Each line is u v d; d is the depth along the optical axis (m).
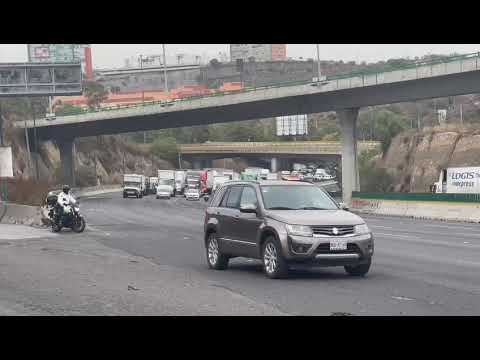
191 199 87.06
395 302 11.51
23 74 67.88
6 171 39.62
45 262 18.14
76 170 126.69
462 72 50.91
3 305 11.45
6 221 36.59
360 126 143.00
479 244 23.03
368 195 52.12
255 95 68.12
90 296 12.25
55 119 90.94
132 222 39.50
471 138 78.12
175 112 76.94
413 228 32.72
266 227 14.62
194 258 19.81
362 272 14.76
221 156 155.62
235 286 13.54
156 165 161.50
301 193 15.46
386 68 56.41
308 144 128.12
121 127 87.44
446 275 14.91
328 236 13.94
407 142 88.44
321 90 62.16
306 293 12.58
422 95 55.56
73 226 30.69
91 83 193.38
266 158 149.62
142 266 17.31
